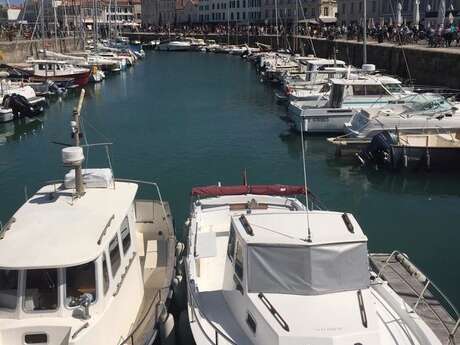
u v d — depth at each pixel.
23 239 8.72
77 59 56.78
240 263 8.84
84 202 10.12
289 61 55.09
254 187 13.57
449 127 23.69
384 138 21.83
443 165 21.39
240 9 129.00
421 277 10.63
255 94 45.19
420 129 23.78
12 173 22.98
